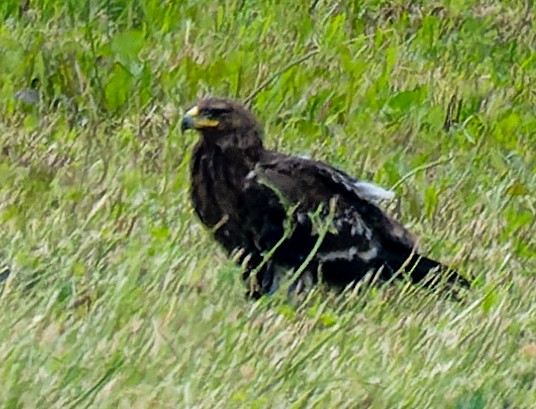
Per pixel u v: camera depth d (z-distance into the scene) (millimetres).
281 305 11617
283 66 17234
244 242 12430
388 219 12898
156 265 11320
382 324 11602
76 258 11430
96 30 17266
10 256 11461
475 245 14070
